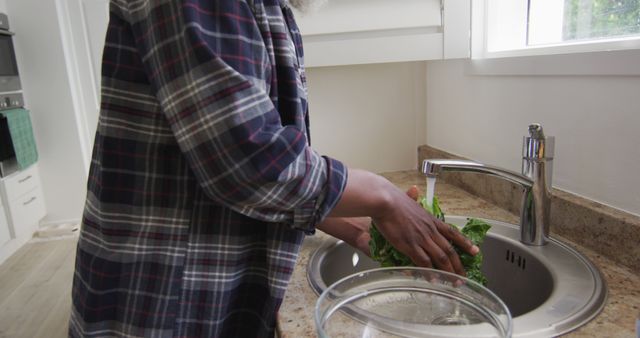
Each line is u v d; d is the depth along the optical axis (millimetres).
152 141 611
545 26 1208
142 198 630
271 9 600
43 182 3129
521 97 1045
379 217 636
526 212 865
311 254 892
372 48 1207
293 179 516
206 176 514
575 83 887
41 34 2889
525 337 574
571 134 914
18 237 2838
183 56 488
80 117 3127
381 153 1524
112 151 617
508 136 1105
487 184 1162
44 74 2953
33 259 2686
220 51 495
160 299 639
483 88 1188
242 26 514
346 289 612
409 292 630
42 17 2867
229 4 501
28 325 2027
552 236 915
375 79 1466
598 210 820
